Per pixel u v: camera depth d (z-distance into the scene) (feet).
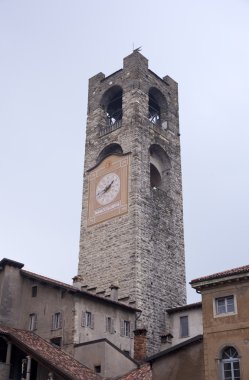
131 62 217.77
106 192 196.95
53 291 145.79
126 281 173.47
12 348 126.62
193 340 101.71
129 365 128.06
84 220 199.52
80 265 191.52
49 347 126.72
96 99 226.17
